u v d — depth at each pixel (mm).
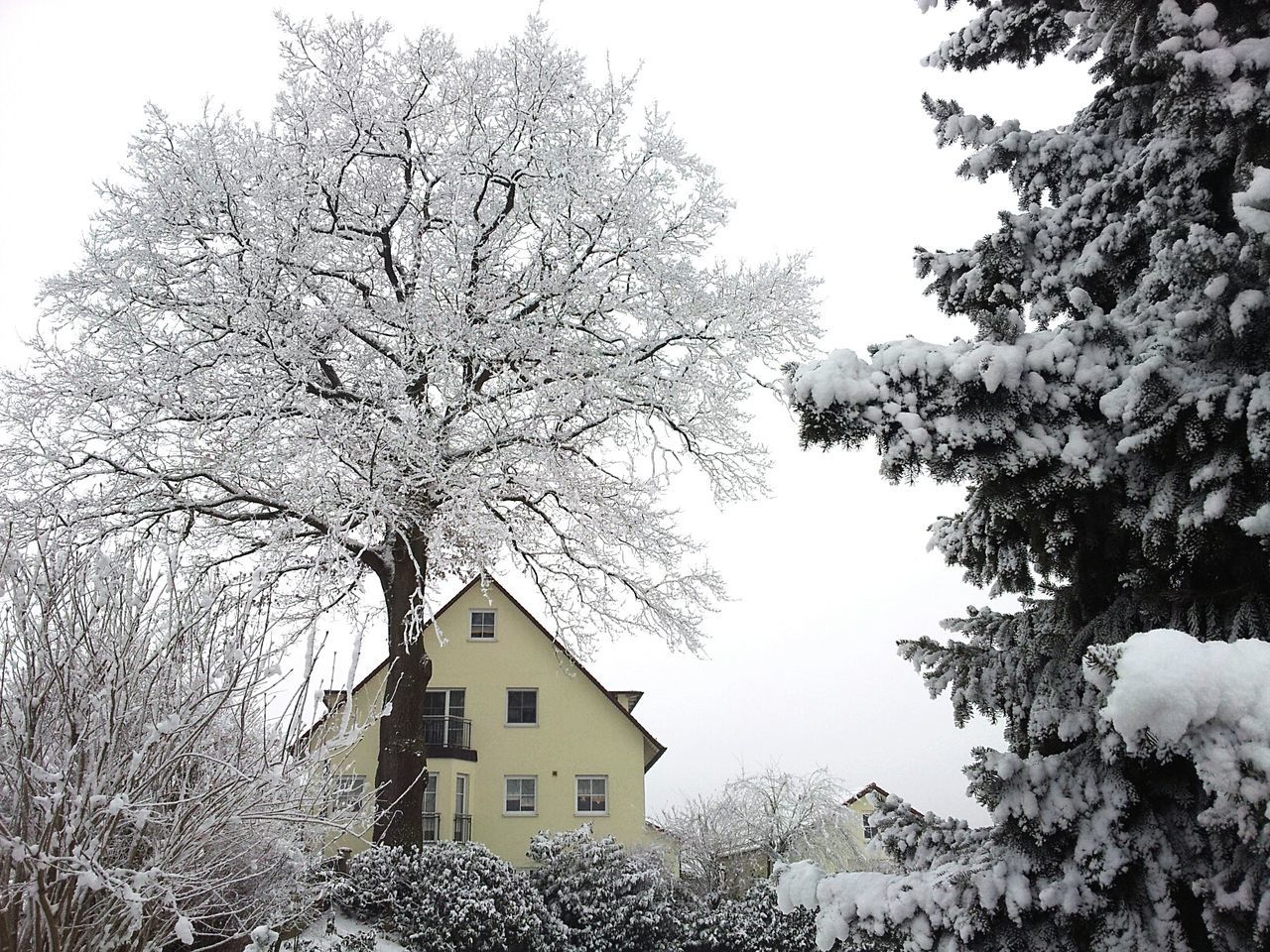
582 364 13203
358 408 12273
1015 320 3213
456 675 23891
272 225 13062
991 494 3369
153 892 4656
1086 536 3502
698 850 19594
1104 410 3074
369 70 14312
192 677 5625
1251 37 3219
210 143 12844
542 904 13695
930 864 3463
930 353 3107
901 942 3250
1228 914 2695
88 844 4383
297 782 6105
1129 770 3121
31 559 5324
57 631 4945
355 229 13945
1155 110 3334
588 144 14562
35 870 4016
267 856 6266
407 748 13094
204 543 13484
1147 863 2961
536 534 15086
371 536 12406
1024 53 4266
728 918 15766
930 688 3885
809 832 20703
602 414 14039
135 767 4562
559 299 13758
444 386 12461
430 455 12086
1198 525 2943
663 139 14727
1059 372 3133
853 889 3273
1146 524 3111
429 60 14195
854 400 3037
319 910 9594
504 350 12984
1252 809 2186
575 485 13977
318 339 12922
